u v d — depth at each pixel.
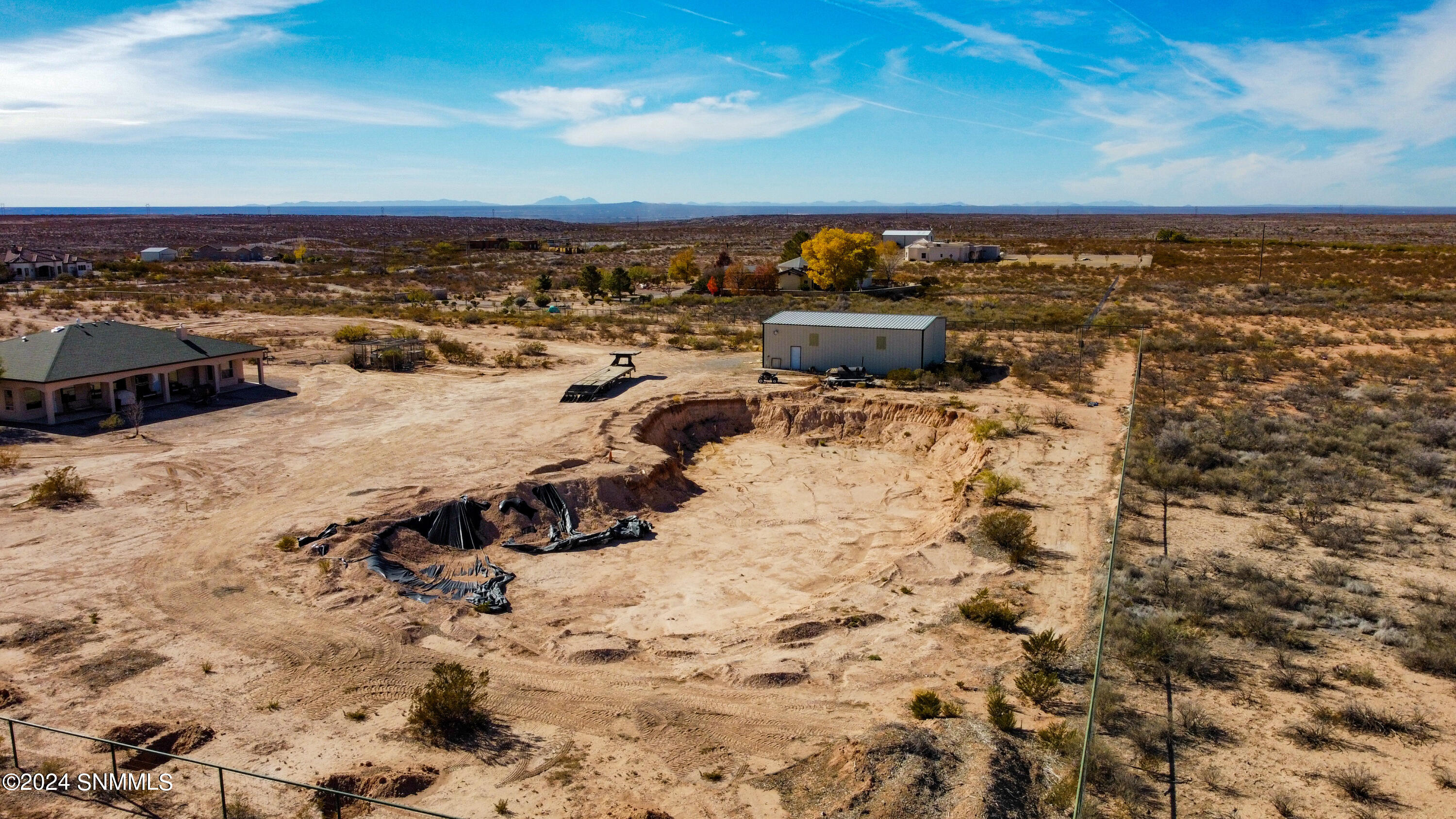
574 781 15.22
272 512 29.86
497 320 82.38
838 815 14.13
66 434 41.03
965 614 21.88
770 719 17.36
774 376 53.03
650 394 49.28
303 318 83.81
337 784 14.91
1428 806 13.93
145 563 25.58
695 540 30.58
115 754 15.58
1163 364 56.44
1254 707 17.16
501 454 37.09
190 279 122.62
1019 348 64.31
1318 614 21.02
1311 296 84.69
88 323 47.97
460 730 16.89
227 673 19.11
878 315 58.53
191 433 41.69
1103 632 15.69
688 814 14.31
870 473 39.44
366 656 20.03
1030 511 29.97
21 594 23.28
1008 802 14.19
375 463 36.00
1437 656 18.34
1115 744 15.90
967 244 144.25
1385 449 35.66
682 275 122.75
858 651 20.31
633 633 22.42
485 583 25.70
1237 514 29.11
